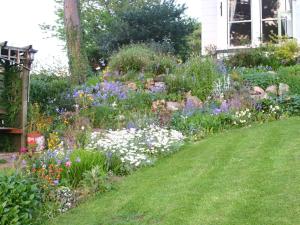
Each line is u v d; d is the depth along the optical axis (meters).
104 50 23.36
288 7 15.80
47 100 13.01
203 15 17.84
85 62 17.14
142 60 14.20
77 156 7.20
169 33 23.34
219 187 6.03
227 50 15.16
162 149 8.20
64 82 14.41
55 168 6.66
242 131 9.30
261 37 15.53
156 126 9.80
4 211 5.19
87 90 12.70
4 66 11.23
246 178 6.21
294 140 7.86
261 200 5.41
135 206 5.88
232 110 10.50
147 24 23.28
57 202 6.15
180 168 7.21
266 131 8.84
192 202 5.65
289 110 10.51
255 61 13.88
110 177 7.27
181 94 11.93
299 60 13.64
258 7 15.90
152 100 11.81
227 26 16.27
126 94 12.18
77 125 9.98
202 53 17.78
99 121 11.05
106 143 8.09
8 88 11.15
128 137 8.45
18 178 5.77
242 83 11.89
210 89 11.80
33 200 5.59
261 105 10.77
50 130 10.36
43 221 5.78
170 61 14.23
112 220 5.57
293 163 6.58
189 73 12.69
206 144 8.55
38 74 16.09
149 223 5.30
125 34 22.95
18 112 11.02
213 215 5.20
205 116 10.30
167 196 6.00
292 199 5.32
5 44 10.43
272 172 6.30
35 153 7.19
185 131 9.83
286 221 4.83
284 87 11.40
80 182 6.81
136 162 7.68
